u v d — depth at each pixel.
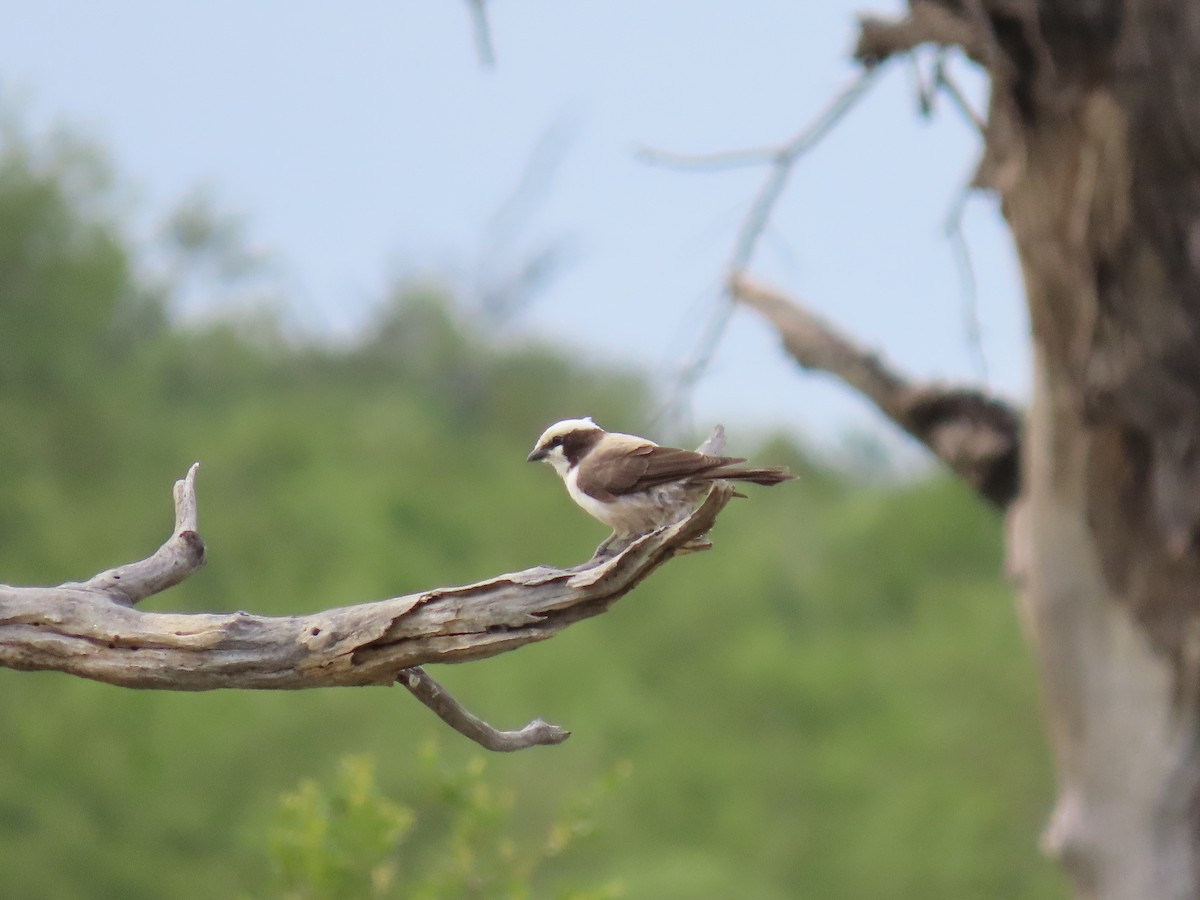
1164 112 9.16
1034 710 34.53
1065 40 9.34
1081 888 11.09
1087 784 10.97
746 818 34.00
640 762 35.28
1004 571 11.75
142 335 54.88
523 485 51.44
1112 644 10.73
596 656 38.06
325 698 31.31
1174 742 10.58
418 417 55.75
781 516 48.28
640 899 29.30
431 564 44.31
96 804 30.31
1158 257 9.49
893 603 44.06
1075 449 10.51
